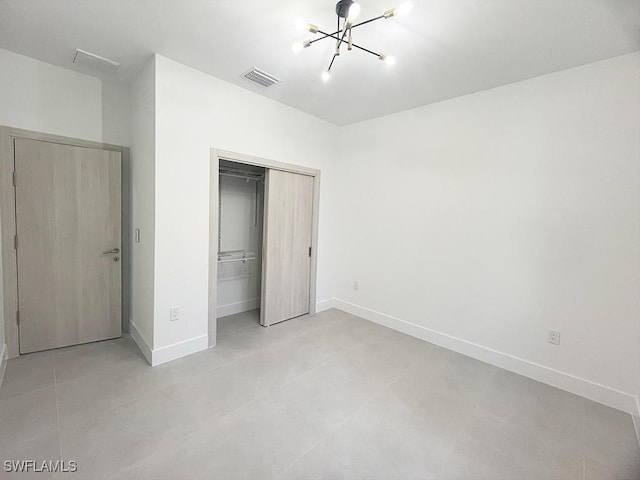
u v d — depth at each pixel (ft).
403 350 10.09
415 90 9.59
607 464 5.62
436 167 10.50
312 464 5.39
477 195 9.54
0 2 5.96
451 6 5.73
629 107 7.11
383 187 12.09
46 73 8.56
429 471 5.34
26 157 8.43
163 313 8.63
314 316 13.12
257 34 6.98
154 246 8.33
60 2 5.96
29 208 8.57
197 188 9.05
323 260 13.76
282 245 12.06
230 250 12.94
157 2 5.92
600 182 7.49
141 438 5.81
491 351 9.36
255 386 7.72
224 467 5.24
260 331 11.32
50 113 8.69
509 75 8.36
